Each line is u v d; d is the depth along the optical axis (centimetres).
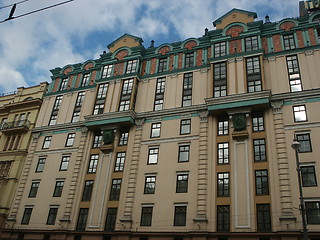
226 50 3809
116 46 4631
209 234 2884
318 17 3772
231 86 3528
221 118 3472
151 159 3581
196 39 4150
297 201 2778
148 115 3850
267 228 2786
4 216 3956
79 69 4788
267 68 3562
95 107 4212
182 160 3425
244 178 3053
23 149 4419
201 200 3080
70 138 4231
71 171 3947
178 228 3070
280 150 3030
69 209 3641
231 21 4034
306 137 3038
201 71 3872
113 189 3588
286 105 3247
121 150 3778
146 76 4184
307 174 2875
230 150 3238
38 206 3891
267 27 3838
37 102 4769
